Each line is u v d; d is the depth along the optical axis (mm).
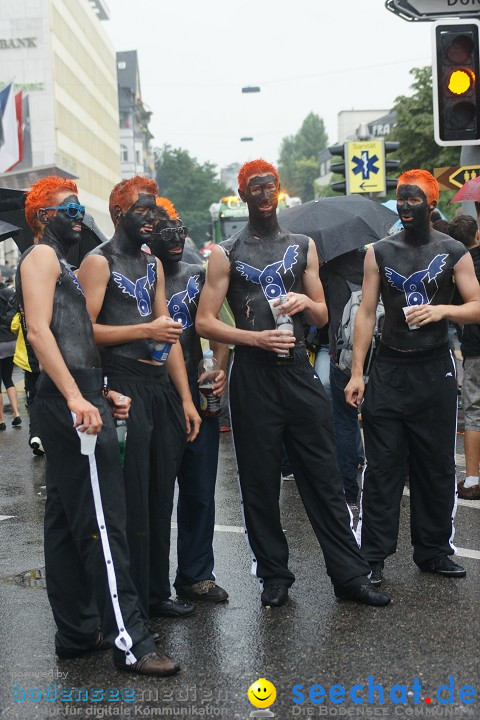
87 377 4238
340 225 7453
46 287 4145
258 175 4969
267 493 5094
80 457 4203
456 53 9539
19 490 8289
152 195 4664
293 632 4637
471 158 11227
